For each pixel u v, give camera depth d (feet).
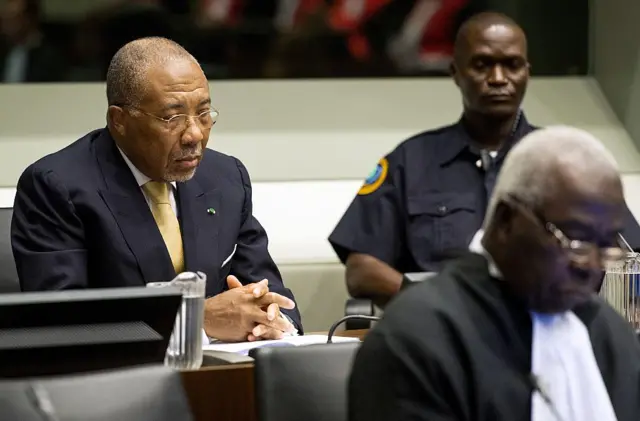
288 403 18.08
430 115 41.83
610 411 15.05
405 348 14.32
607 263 14.67
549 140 14.57
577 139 14.56
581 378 15.05
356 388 14.46
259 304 24.29
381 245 33.53
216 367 19.79
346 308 30.83
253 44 41.88
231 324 24.03
